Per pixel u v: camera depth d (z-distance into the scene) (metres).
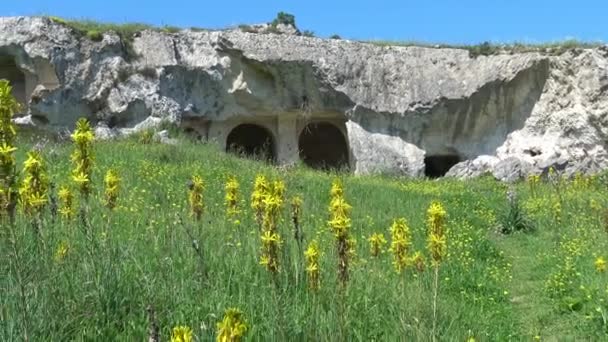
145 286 6.21
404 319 6.53
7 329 4.95
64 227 7.05
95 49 28.39
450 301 8.34
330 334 5.83
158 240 7.88
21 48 27.69
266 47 30.45
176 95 29.56
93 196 10.35
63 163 16.88
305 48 30.97
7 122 4.65
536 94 32.59
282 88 31.20
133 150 21.42
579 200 19.39
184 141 25.84
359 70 31.67
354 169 31.27
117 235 8.03
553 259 12.46
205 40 30.62
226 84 30.67
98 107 28.19
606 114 30.77
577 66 31.36
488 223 16.97
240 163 21.52
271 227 5.68
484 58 32.53
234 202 8.78
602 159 31.17
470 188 24.62
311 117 32.72
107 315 5.78
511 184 26.08
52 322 5.29
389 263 9.69
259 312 6.24
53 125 27.20
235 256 7.55
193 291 6.52
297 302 6.38
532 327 8.51
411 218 15.65
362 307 6.82
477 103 32.31
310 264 5.84
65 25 28.45
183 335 3.00
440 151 33.06
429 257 10.77
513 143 32.44
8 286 5.53
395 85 32.06
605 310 8.51
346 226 5.31
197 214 8.25
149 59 29.27
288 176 16.75
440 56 32.75
